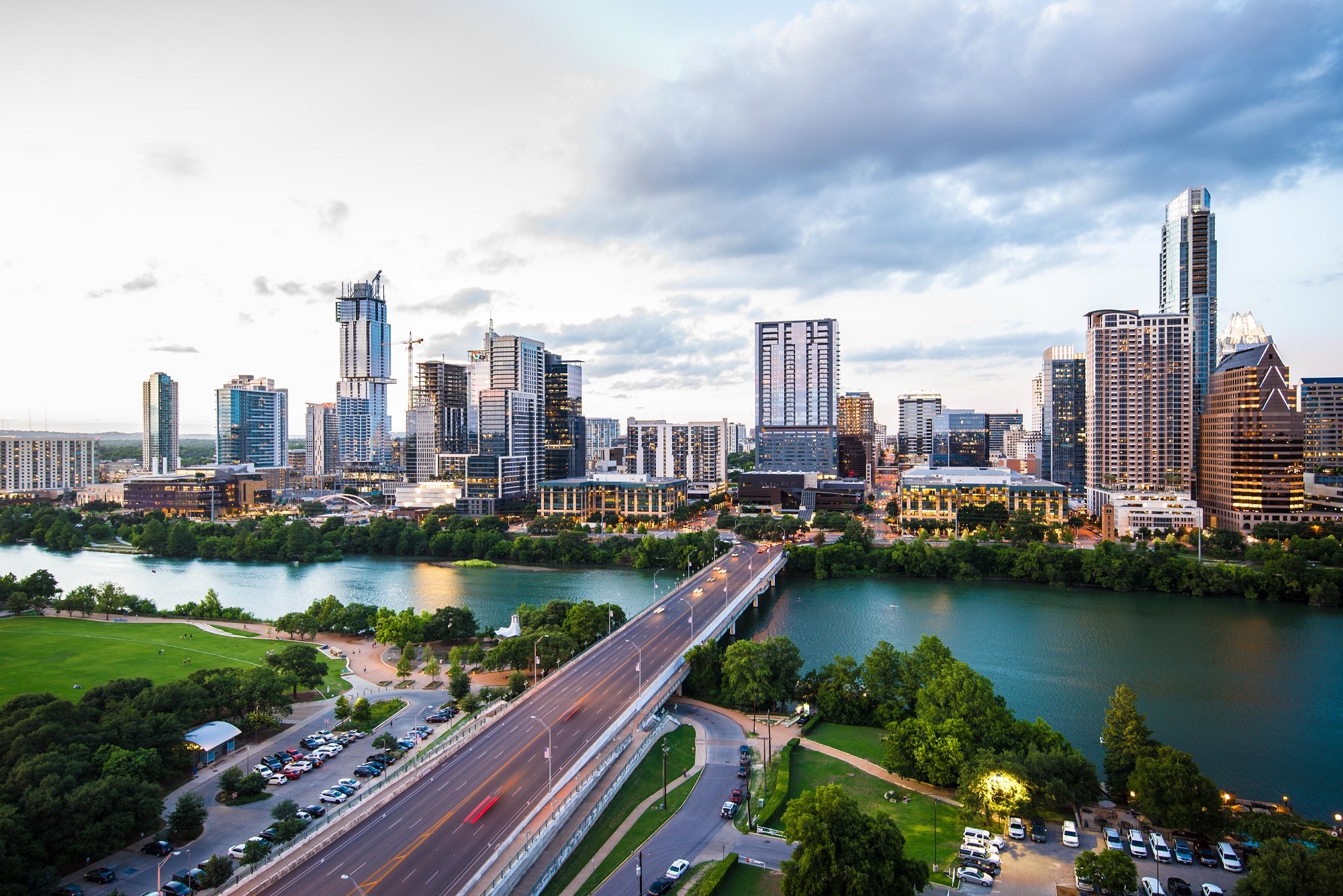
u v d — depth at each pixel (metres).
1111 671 199.62
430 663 190.25
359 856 102.06
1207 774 143.25
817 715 165.75
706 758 145.88
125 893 101.06
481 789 121.06
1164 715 170.25
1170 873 105.12
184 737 138.25
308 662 180.62
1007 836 114.88
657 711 165.38
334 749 146.75
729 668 174.50
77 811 106.31
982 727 135.25
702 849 112.00
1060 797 116.38
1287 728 163.00
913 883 95.06
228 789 128.38
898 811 123.81
